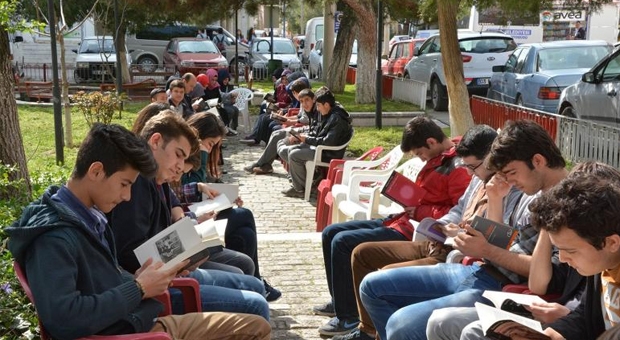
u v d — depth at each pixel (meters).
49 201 3.26
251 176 12.07
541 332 3.18
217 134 6.14
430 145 5.48
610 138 10.79
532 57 15.70
